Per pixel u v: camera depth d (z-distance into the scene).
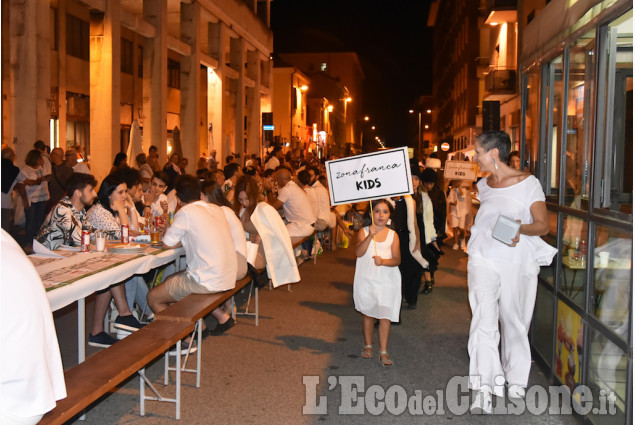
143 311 7.19
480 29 45.50
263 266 7.61
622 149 4.75
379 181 5.87
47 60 13.09
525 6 25.92
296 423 4.50
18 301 2.56
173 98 33.88
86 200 6.61
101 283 4.89
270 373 5.59
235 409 4.75
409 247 8.06
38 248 5.72
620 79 4.74
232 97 28.70
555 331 5.27
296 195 10.64
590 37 4.50
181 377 5.48
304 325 7.30
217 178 11.25
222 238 6.05
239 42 28.36
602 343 4.10
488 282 4.86
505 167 4.88
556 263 5.26
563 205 5.22
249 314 7.57
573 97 5.11
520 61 7.17
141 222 8.76
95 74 15.88
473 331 4.86
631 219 3.55
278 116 49.09
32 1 12.55
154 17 18.80
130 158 14.86
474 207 24.30
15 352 2.54
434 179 10.17
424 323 7.50
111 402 4.89
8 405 2.55
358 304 5.95
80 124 25.38
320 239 13.45
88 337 6.46
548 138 5.95
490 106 10.95
